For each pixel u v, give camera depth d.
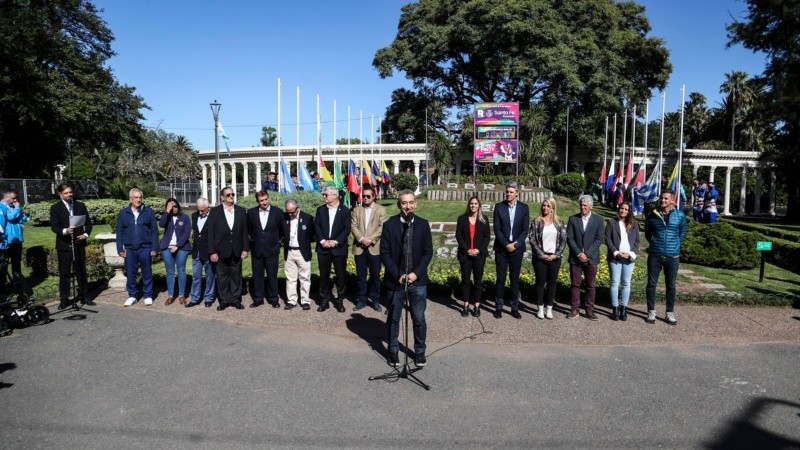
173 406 4.96
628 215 7.97
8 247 9.03
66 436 4.39
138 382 5.53
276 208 8.71
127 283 8.77
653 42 39.47
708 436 4.50
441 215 21.53
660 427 4.65
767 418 4.84
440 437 4.43
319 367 5.99
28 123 31.45
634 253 7.85
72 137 34.47
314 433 4.46
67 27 31.95
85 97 29.98
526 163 33.50
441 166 36.41
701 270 12.16
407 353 6.06
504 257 8.02
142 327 7.52
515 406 5.03
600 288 9.04
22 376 5.67
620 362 6.25
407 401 5.12
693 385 5.58
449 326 7.62
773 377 5.82
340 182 23.06
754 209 45.94
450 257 13.07
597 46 39.06
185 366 5.99
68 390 5.32
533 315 8.23
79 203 8.66
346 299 9.24
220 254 8.30
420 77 46.19
